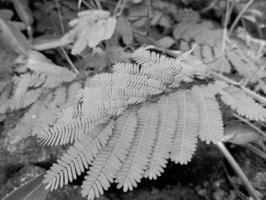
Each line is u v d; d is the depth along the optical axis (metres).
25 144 0.30
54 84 0.29
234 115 0.33
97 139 0.20
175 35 0.38
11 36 0.33
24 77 0.29
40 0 0.40
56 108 0.28
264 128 0.34
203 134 0.20
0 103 0.30
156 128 0.20
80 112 0.21
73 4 0.40
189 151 0.19
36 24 0.40
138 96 0.21
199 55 0.36
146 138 0.20
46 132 0.20
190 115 0.20
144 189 0.33
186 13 0.40
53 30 0.38
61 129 0.20
